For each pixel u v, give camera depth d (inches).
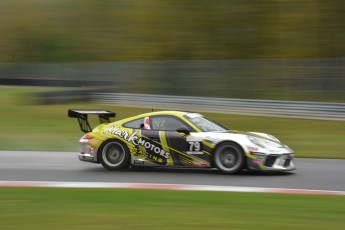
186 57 2751.0
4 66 4660.4
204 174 763.4
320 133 1333.7
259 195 581.0
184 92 2215.8
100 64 3417.8
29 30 4675.2
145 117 808.3
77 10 4050.2
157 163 784.9
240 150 741.9
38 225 421.4
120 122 821.2
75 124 1616.6
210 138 759.1
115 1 3371.1
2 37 4753.9
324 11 2380.7
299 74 1862.7
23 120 1723.7
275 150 745.6
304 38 2427.4
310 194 590.2
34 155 1018.7
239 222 432.5
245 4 2561.5
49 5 4635.8
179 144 773.3
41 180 719.7
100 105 2199.8
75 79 3828.7
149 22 2898.6
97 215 462.0
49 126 1565.0
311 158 985.5
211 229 407.2
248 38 2568.9
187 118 791.7
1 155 1018.1
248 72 1990.7
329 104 1524.4
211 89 2110.0
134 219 443.8
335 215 466.9
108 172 794.2
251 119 1622.8
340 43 2363.4
